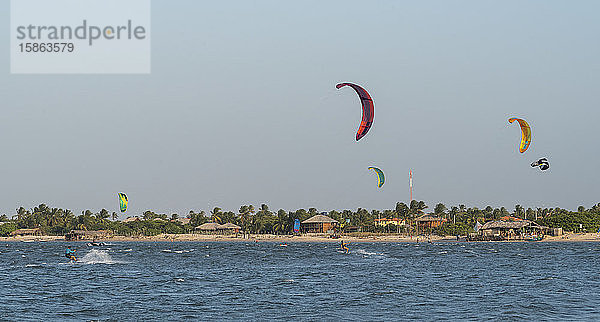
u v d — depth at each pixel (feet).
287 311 119.96
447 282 173.58
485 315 114.93
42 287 160.76
